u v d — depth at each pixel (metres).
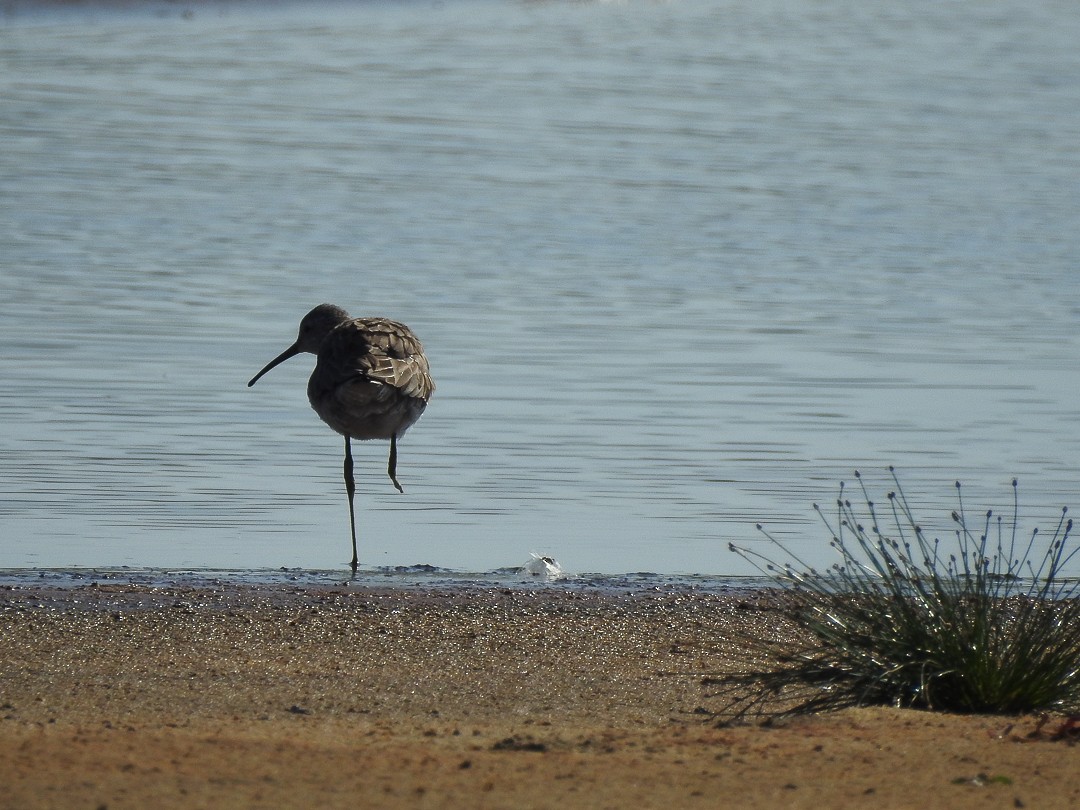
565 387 18.98
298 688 10.08
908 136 34.41
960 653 9.55
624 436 17.31
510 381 19.16
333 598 12.48
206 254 24.72
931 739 8.59
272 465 16.41
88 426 17.33
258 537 14.34
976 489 15.62
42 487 15.44
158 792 7.27
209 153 31.42
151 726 8.84
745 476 16.09
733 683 10.16
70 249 24.77
